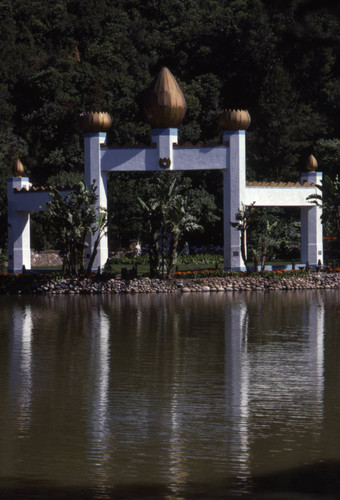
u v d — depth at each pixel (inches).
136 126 3880.4
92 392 846.5
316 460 618.2
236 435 683.4
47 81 4025.6
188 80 4202.8
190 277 2183.8
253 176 3644.2
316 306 1733.5
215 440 669.3
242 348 1137.4
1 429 703.7
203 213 3403.1
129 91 4001.0
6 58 4165.8
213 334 1286.9
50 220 2154.3
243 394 834.2
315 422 721.6
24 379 916.0
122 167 2294.5
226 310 1654.8
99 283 2111.2
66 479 581.0
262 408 773.3
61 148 3880.4
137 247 3326.8
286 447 649.6
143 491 558.6
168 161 2274.9
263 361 1027.3
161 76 2285.9
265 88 3897.6
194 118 3870.6
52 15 4569.4
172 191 2148.1
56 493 554.9
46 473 593.0
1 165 3435.0
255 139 3786.9
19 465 610.5
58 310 1665.8
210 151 2272.4
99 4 4741.6
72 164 3791.8
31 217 3233.3
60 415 750.5
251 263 2684.5
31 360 1041.5
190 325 1403.8
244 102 4111.7
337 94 3981.3
